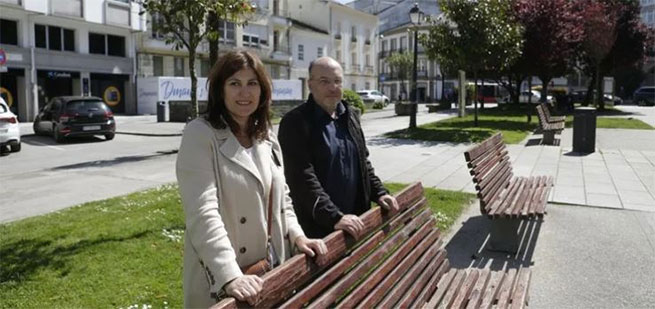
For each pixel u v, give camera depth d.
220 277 2.04
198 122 2.35
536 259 5.20
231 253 2.11
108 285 4.26
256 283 1.95
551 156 12.23
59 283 4.29
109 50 33.53
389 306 2.72
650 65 72.00
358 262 2.65
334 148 3.26
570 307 4.09
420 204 3.70
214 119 2.39
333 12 59.69
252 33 45.19
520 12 23.70
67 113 17.58
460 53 18.06
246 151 2.45
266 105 2.56
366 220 2.85
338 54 61.19
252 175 2.39
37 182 9.90
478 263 5.12
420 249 3.35
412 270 3.13
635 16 33.97
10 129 14.83
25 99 28.92
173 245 5.30
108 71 33.00
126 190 8.95
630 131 19.09
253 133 2.52
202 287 2.28
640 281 4.62
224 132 2.38
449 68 19.75
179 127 22.98
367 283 2.60
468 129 18.33
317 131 3.24
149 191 8.37
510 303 3.32
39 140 18.47
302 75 54.38
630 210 7.01
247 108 2.43
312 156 3.21
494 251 5.41
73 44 31.48
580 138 12.94
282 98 37.31
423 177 9.57
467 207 7.23
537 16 23.52
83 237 5.57
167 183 9.45
